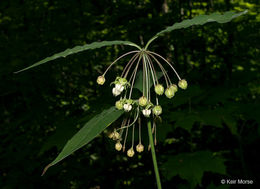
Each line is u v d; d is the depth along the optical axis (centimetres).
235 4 529
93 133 121
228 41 541
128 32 533
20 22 611
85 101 502
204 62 585
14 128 494
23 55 522
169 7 596
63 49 509
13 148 480
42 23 592
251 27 483
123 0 574
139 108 185
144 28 534
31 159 426
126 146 316
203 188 468
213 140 557
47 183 408
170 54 553
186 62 623
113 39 536
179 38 501
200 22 143
